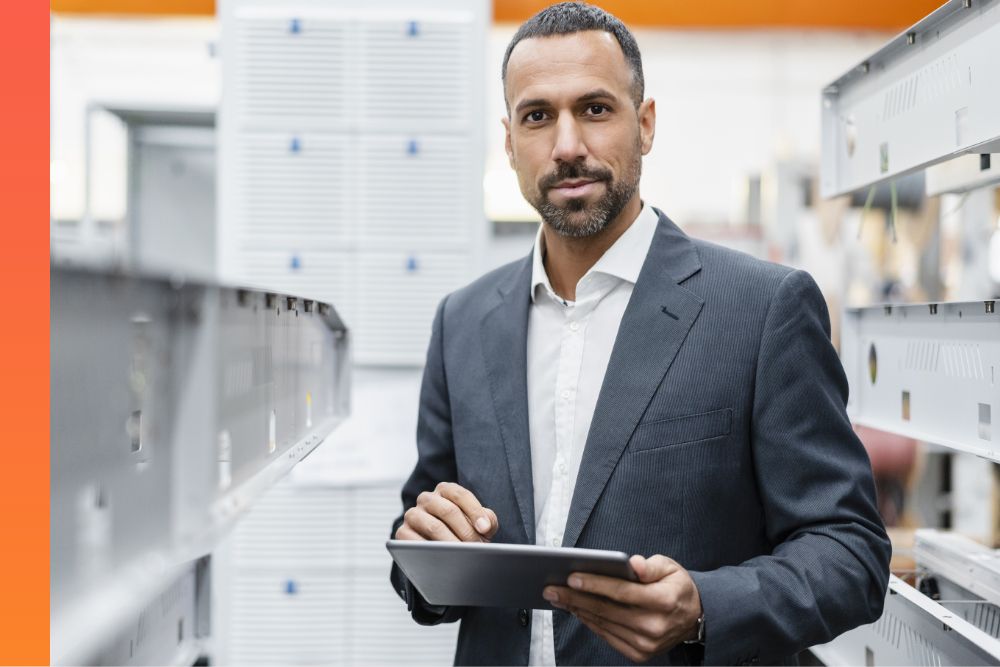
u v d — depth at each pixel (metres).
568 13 1.36
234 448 0.94
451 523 1.30
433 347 1.68
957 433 1.49
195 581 1.52
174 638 1.42
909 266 4.17
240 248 3.11
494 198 4.39
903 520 3.57
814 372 1.35
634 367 1.38
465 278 3.13
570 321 1.47
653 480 1.33
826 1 3.61
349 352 1.70
